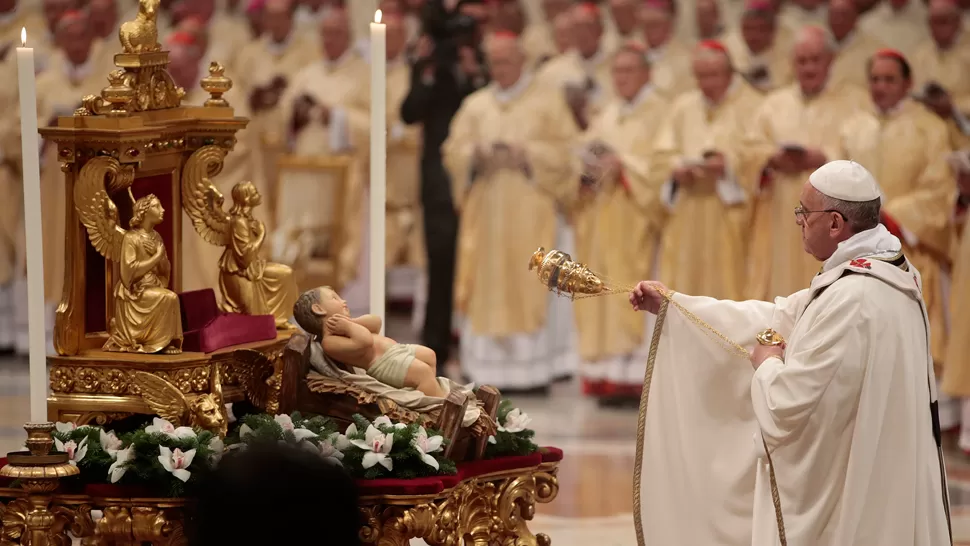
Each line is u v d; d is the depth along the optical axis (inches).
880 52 1116.5
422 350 549.6
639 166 1227.2
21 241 1445.6
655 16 1311.5
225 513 257.8
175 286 595.5
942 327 1079.0
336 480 262.7
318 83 1476.4
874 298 528.4
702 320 573.3
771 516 542.6
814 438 530.3
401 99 1504.7
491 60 1294.3
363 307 1469.0
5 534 495.5
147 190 578.2
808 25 1306.6
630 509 856.3
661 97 1278.3
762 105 1197.7
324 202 1397.6
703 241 1194.6
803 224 554.6
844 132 1125.1
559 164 1280.8
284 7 1489.9
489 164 1275.8
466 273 1288.1
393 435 501.7
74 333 541.6
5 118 1448.1
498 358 1293.1
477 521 548.1
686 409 574.6
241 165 1386.6
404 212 1519.4
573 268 571.8
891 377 527.2
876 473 526.6
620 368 1249.4
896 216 1071.0
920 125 1100.5
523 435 572.4
